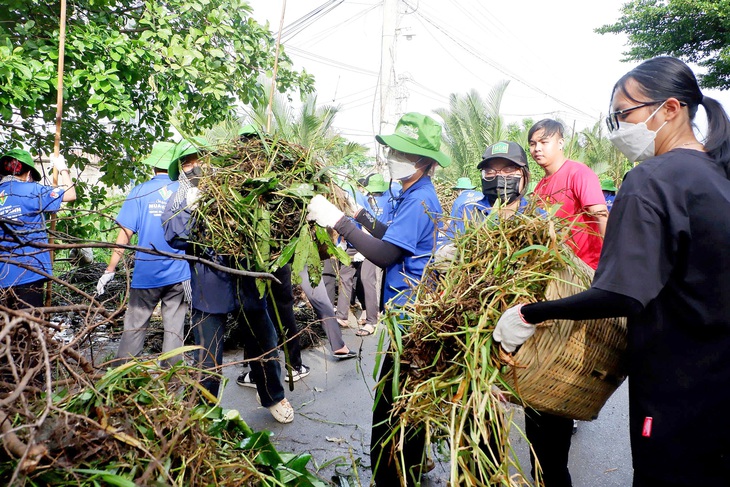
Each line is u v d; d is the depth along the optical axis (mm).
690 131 1637
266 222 2527
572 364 1726
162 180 4000
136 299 3908
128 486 1230
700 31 16812
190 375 1928
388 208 3014
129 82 4418
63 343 1538
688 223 1426
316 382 4504
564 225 2039
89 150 5051
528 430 2342
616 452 3348
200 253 3025
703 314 1421
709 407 1422
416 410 1916
